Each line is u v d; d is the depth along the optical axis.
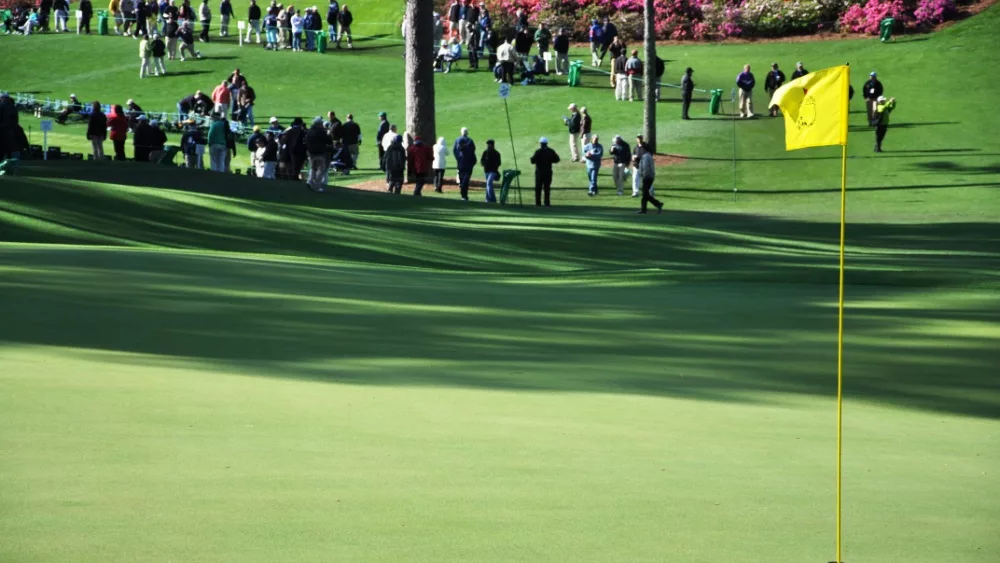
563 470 9.91
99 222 37.19
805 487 9.70
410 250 38.94
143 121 56.56
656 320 21.62
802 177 64.88
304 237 38.88
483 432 11.48
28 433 10.20
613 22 98.94
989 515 8.91
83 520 7.61
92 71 90.44
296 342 17.55
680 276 30.42
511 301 24.23
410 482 9.16
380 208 47.72
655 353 17.95
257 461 9.63
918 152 68.56
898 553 7.76
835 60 87.62
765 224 49.84
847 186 62.47
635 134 74.44
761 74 86.50
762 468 10.42
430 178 64.25
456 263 37.78
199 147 61.59
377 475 9.37
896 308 23.50
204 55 94.31
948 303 24.23
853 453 11.38
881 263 34.81
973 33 90.31
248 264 28.39
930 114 75.75
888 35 91.44
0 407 11.29
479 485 9.19
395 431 11.30
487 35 91.62
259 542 7.31
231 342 17.20
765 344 19.03
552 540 7.69
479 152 72.75
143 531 7.42
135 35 100.56
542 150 54.00
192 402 12.18
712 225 48.88
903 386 15.72
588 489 9.23
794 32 97.00
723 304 24.27
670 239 43.31
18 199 37.62
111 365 14.44
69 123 80.12
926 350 18.56
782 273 30.28
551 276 31.50
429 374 15.36
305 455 9.98
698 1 99.19
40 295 20.53
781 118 76.94
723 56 92.25
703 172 66.25
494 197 55.75
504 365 16.38
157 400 12.16
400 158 55.03
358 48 99.75
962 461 11.18
